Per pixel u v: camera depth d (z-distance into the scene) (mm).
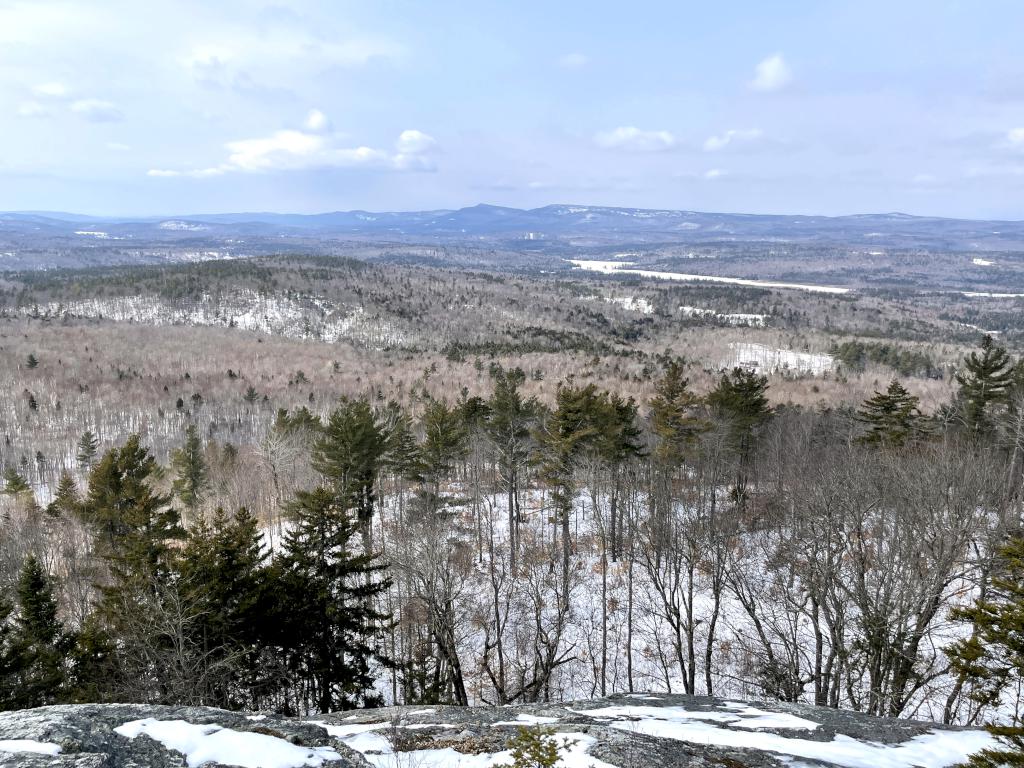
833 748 9953
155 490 52938
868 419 37250
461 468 55750
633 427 35000
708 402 39188
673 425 33438
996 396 36125
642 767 8359
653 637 28297
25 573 20922
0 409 99125
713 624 20766
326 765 7855
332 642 19359
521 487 47844
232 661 16734
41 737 7586
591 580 33312
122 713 8664
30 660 18156
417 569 19375
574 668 26719
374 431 31281
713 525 22984
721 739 10172
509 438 35719
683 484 33125
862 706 18812
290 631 18531
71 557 34438
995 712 17828
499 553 37156
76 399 106750
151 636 16109
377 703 20125
